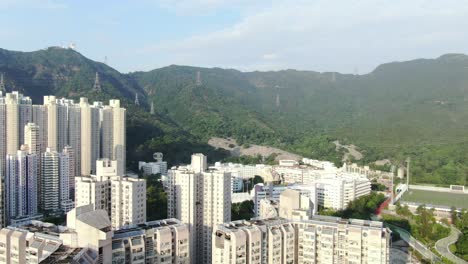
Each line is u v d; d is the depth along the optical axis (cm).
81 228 19088
